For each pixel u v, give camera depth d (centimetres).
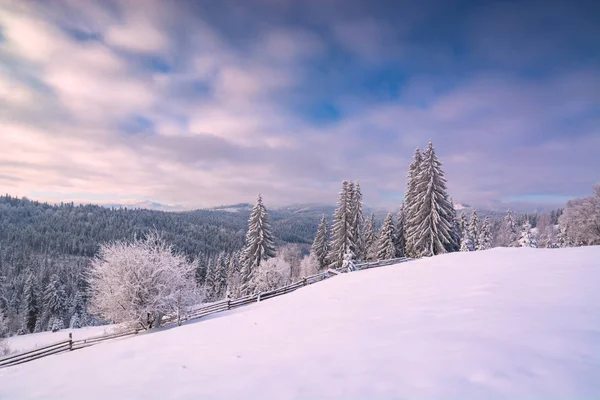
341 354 555
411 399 364
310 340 675
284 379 487
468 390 363
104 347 933
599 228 3309
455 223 3628
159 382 573
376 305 904
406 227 3491
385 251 3831
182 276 2023
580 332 483
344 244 3738
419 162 3622
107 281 1838
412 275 1327
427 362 458
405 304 852
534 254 1441
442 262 1562
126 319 1859
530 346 457
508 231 7025
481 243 4672
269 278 3584
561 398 321
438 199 3075
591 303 619
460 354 465
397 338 586
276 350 649
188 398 480
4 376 761
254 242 3878
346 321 782
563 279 851
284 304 1242
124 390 557
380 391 397
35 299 5906
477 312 665
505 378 375
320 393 420
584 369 372
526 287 816
